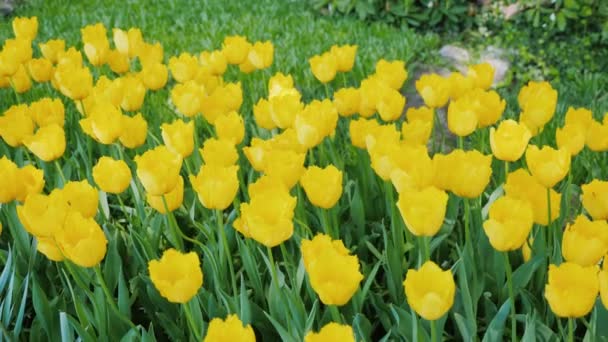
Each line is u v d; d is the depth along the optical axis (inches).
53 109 86.9
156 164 66.3
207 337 50.4
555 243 67.9
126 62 104.6
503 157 67.1
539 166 62.4
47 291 76.8
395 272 69.9
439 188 66.7
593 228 58.6
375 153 66.1
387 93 78.7
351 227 78.3
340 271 54.7
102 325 66.6
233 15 191.2
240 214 75.6
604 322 62.0
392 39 169.2
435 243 71.7
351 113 85.1
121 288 68.6
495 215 59.2
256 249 74.7
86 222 61.7
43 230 63.4
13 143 83.4
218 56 96.7
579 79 152.9
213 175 63.6
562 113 121.8
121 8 202.7
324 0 189.8
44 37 183.6
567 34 174.6
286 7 198.2
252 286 71.6
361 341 61.3
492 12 184.9
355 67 141.6
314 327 67.1
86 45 102.1
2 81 100.7
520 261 72.6
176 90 83.7
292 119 78.0
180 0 205.2
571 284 54.0
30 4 215.3
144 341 63.3
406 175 62.6
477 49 171.8
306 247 56.2
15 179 69.2
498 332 60.9
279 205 60.2
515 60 166.7
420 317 63.4
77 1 213.9
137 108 89.8
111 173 67.3
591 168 91.2
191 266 57.4
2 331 67.4
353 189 84.8
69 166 88.1
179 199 69.0
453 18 180.9
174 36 177.6
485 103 78.5
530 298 66.3
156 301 70.8
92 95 91.8
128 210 86.0
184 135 73.0
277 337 68.2
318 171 63.6
